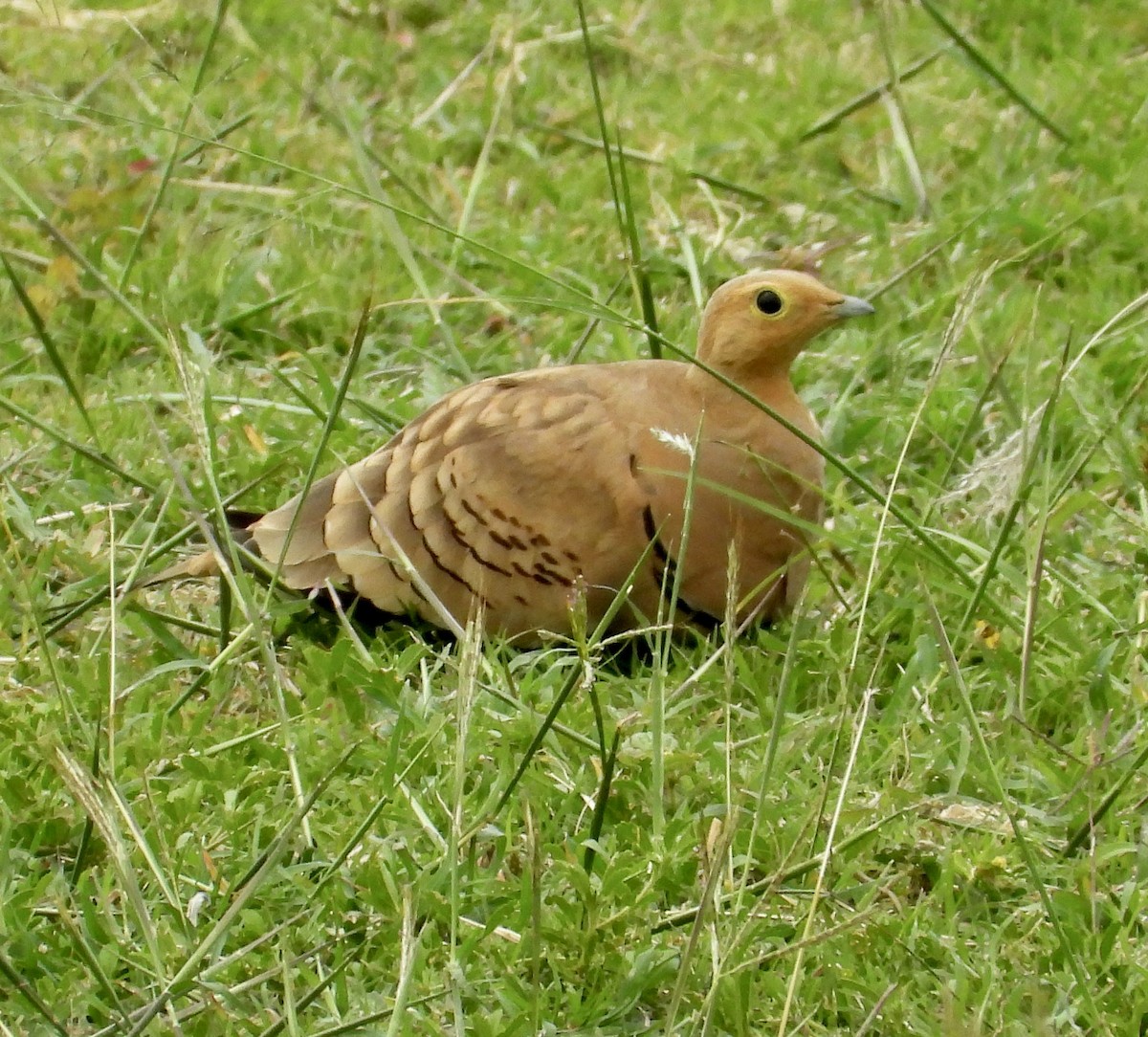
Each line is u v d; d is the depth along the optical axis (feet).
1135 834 25.89
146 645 30.66
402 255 36.47
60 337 40.09
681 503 28.96
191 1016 22.03
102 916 23.71
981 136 48.42
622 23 55.72
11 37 52.70
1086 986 21.98
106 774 23.50
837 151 48.60
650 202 45.93
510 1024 21.79
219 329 40.34
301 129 48.14
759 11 57.26
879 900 24.80
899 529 31.35
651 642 29.84
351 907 24.35
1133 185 45.50
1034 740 27.71
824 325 29.66
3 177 30.55
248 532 31.30
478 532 29.55
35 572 31.42
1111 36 55.01
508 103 50.14
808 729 27.02
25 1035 22.11
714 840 21.50
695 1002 22.62
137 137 46.91
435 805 25.63
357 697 28.27
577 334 40.14
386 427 35.78
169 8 54.03
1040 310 40.16
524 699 28.02
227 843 25.46
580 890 23.07
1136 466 34.47
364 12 56.18
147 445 36.17
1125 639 29.73
